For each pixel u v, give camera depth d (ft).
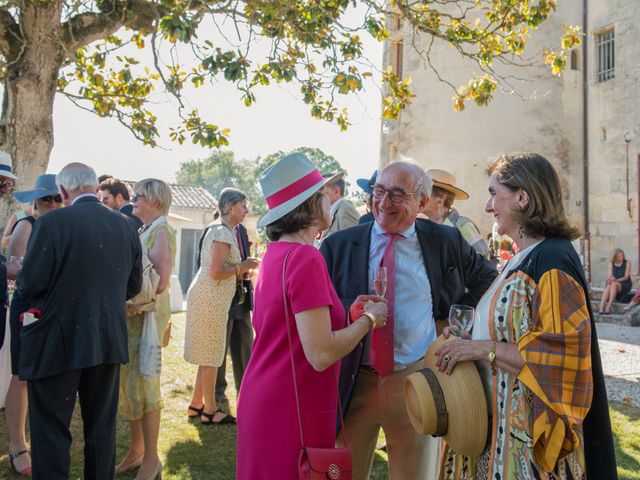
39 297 10.31
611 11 55.67
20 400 13.53
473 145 58.18
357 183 15.34
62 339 10.19
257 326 7.98
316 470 6.98
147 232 13.39
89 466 10.79
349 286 10.18
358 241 10.37
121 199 15.87
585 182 57.72
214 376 16.66
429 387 7.72
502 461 7.13
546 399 6.59
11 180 13.99
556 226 7.24
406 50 62.13
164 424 16.61
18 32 25.30
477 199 57.77
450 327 8.17
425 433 7.64
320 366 7.20
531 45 57.21
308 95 28.40
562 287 6.81
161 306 14.28
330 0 26.40
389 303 9.62
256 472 7.45
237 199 16.62
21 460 13.35
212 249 16.17
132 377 12.96
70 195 11.24
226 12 25.80
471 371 7.59
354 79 25.58
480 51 30.68
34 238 10.21
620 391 21.04
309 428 7.34
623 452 14.76
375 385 9.77
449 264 10.37
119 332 10.94
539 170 7.36
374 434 10.03
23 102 24.91
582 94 58.34
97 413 10.85
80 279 10.37
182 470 13.55
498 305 7.41
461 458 7.97
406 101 31.48
